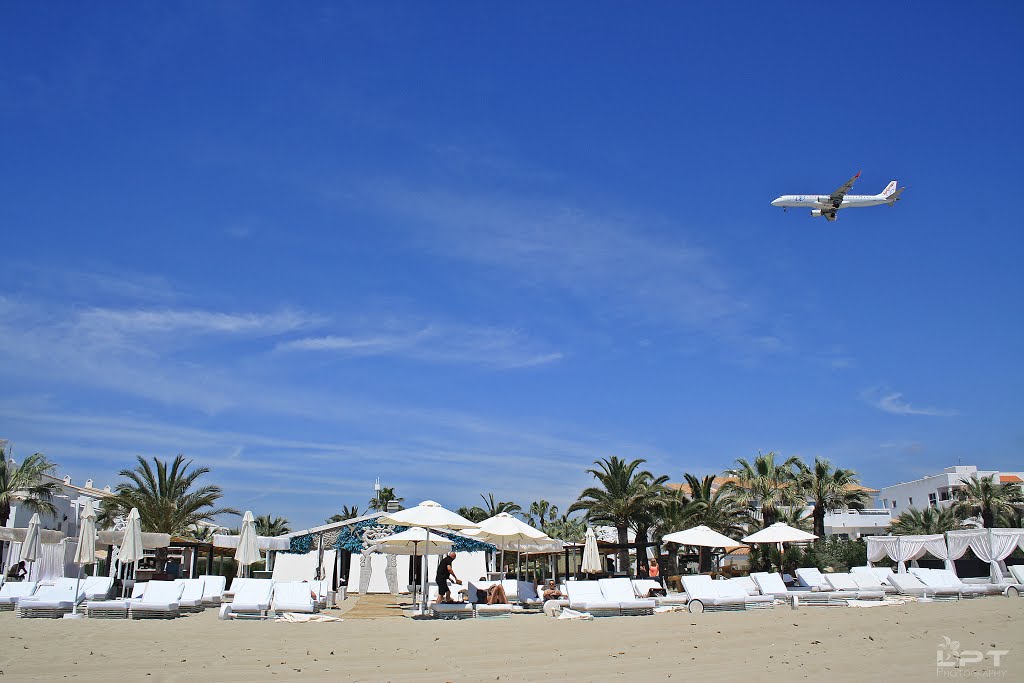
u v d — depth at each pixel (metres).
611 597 18.62
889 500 72.88
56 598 18.31
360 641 13.38
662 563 39.44
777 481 45.72
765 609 19.53
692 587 19.48
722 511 40.72
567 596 20.28
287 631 15.27
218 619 18.34
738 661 10.77
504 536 22.75
